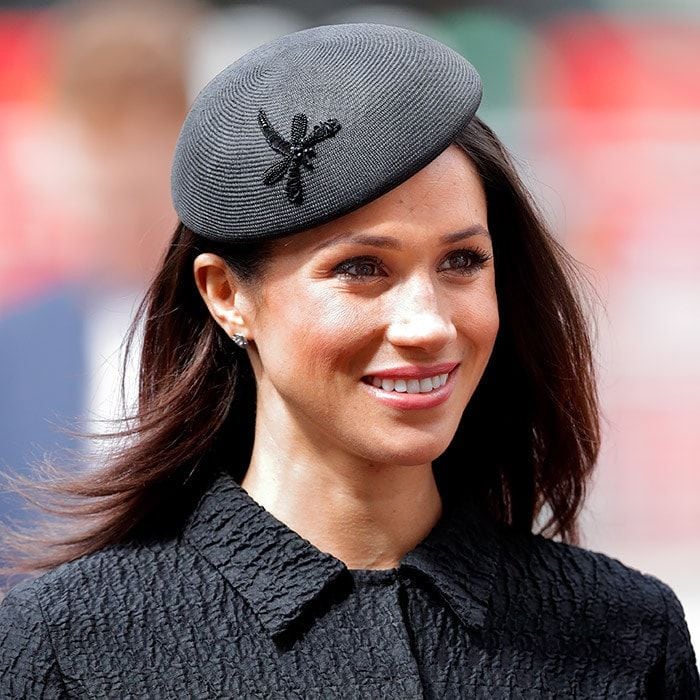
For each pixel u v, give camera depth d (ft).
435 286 28.58
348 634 29.55
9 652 29.53
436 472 33.55
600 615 31.27
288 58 29.07
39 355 45.98
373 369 28.55
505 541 31.99
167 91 48.62
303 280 28.58
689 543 69.00
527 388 33.37
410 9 79.51
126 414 33.45
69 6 65.51
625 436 68.54
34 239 50.65
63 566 30.94
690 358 68.23
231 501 30.78
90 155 48.49
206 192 29.37
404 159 27.84
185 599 29.94
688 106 70.13
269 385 30.86
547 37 72.64
